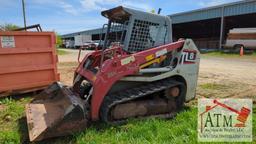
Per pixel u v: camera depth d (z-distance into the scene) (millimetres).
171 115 4555
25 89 6270
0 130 4074
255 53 21859
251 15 26766
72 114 3605
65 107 4031
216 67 12367
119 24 4840
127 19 4590
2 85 5945
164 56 4562
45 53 6453
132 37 4441
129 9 4348
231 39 24688
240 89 6934
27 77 6270
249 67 12359
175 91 4625
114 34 4930
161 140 3559
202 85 7492
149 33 4574
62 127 3562
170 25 4754
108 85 4039
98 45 5207
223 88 7074
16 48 6004
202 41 33219
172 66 4656
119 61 4078
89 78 4230
